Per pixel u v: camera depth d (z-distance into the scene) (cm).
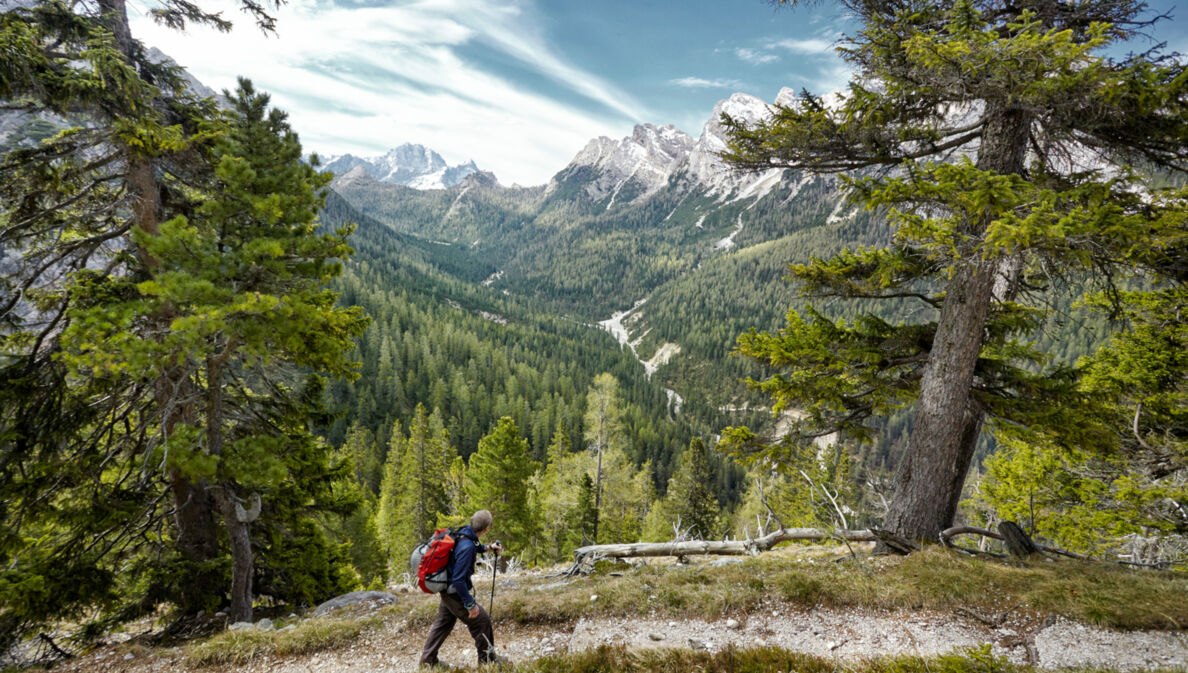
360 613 948
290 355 935
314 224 914
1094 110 608
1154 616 578
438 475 3850
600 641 686
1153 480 1143
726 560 1038
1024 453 1441
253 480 853
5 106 747
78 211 905
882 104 730
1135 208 612
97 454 973
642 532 3791
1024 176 789
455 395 8281
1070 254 624
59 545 955
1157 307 1054
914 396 964
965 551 841
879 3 759
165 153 887
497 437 2517
